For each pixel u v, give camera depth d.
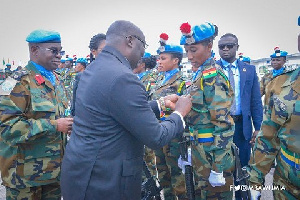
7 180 2.18
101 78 1.42
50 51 2.27
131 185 1.50
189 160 2.47
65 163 1.54
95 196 1.44
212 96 2.16
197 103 2.24
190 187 2.38
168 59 3.36
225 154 2.13
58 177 2.32
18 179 2.17
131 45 1.58
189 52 2.33
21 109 2.10
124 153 1.46
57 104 2.42
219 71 2.21
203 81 2.22
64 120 2.18
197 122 2.29
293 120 1.51
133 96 1.37
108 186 1.42
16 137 2.05
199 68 2.38
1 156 2.16
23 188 2.19
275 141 1.72
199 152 2.30
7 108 2.05
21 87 2.12
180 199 3.04
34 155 2.20
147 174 2.44
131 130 1.40
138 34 1.60
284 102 1.55
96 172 1.43
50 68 2.36
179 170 3.00
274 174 1.80
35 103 2.15
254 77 3.42
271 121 1.67
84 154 1.44
